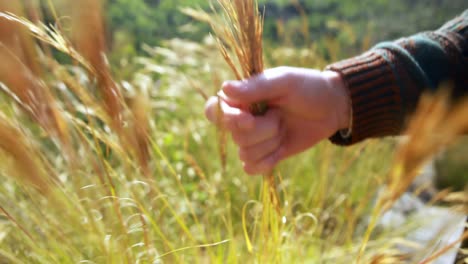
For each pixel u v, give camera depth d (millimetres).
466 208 544
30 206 603
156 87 1099
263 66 536
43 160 524
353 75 549
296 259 653
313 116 554
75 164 521
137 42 1600
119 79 616
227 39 529
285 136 569
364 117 556
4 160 480
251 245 574
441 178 1225
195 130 864
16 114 551
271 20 2100
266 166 545
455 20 567
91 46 483
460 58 545
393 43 565
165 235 584
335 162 958
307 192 879
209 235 638
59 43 495
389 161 966
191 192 796
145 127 548
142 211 542
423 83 542
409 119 552
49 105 489
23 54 478
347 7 2256
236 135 535
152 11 1784
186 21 1771
